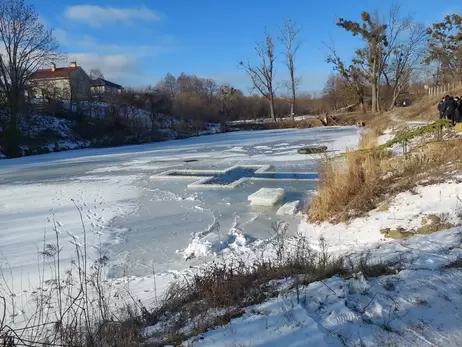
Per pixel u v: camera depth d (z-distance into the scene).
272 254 6.45
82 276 6.00
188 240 8.12
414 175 8.77
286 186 13.41
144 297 4.97
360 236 6.88
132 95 41.81
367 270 3.95
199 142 35.56
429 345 2.64
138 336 3.47
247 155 23.20
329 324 3.00
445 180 7.86
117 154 27.88
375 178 9.17
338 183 9.20
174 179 16.00
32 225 9.72
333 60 48.19
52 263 6.92
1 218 10.61
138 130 39.25
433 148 9.55
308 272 4.31
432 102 28.36
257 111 61.47
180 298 4.32
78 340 3.43
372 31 44.56
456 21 43.25
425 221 6.45
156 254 7.36
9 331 3.49
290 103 63.69
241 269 4.86
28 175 19.31
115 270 6.54
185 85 75.06
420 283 3.49
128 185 15.12
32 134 32.50
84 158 26.27
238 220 9.48
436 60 46.22
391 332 2.83
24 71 31.98
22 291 5.56
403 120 26.55
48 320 4.17
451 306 3.07
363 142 14.23
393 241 5.81
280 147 26.55
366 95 51.84
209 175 16.66
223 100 60.91
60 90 42.22
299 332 2.93
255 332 3.01
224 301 3.83
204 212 10.39
